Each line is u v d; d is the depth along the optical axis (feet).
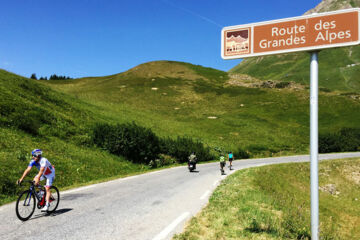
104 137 87.40
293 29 12.56
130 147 84.38
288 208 28.50
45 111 92.58
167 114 214.07
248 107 239.50
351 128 179.11
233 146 144.56
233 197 31.45
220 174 60.03
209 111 228.43
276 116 217.56
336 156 130.52
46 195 23.49
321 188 79.56
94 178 57.26
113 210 25.17
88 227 19.90
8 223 20.74
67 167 57.11
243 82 327.67
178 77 338.95
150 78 328.70
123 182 45.34
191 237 17.65
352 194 77.46
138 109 214.69
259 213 24.26
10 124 68.49
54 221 21.42
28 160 50.72
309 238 19.36
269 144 156.15
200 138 150.41
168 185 42.14
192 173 62.49
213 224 20.62
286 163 93.40
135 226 20.16
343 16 11.73
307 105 238.48
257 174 60.95
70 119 100.32
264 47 13.07
